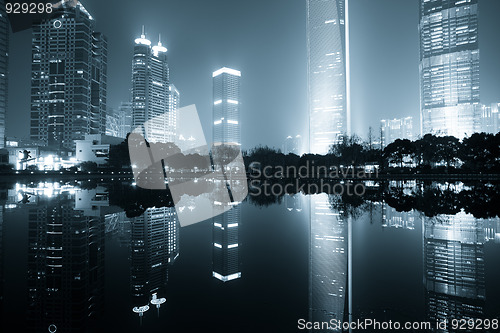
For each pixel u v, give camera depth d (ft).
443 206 82.94
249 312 22.98
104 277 31.12
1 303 24.82
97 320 21.76
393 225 57.62
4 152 367.04
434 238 47.47
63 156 438.40
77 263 35.55
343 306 23.61
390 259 36.88
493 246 42.45
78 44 599.98
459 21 544.21
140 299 25.63
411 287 27.84
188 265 35.37
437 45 565.12
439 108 559.38
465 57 538.88
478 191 128.57
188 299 25.66
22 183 203.51
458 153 264.11
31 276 31.12
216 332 20.04
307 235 51.37
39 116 599.57
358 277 30.68
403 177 225.56
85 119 603.26
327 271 32.76
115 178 280.51
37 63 609.42
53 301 25.18
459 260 36.14
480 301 24.70
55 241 45.80
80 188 159.43
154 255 39.37
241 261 36.94
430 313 22.57
